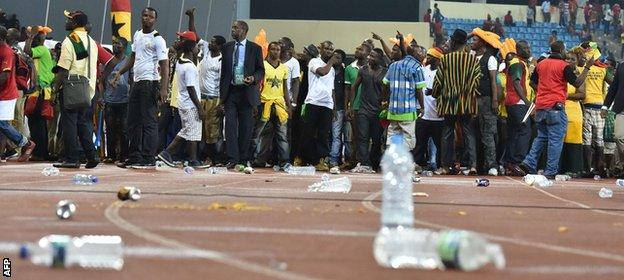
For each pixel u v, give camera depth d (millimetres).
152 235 13016
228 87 36500
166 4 62281
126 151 39406
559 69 36625
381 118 39062
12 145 41000
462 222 16594
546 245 13188
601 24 130000
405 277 9500
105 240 9695
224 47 36625
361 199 21609
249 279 9273
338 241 12828
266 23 104375
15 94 36156
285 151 40844
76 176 25562
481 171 39125
